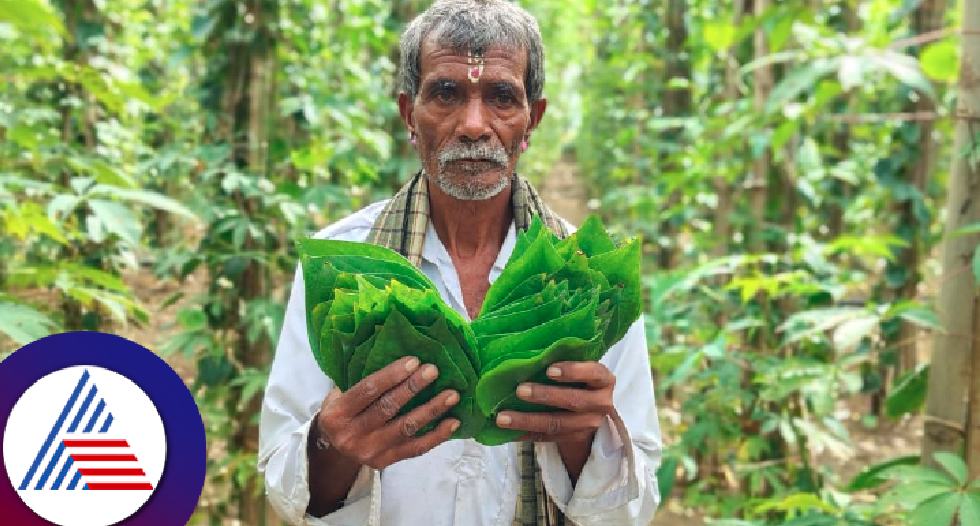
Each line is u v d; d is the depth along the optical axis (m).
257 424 2.34
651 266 4.14
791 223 2.81
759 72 2.44
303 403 1.06
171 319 4.42
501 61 1.01
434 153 1.04
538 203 1.20
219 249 2.26
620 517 1.02
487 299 0.86
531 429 0.81
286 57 2.46
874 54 1.51
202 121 2.44
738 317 2.56
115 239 2.23
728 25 1.96
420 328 0.76
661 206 4.32
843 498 1.92
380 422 0.78
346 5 2.89
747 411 2.40
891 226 3.40
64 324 2.24
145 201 1.45
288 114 2.47
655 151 4.28
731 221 2.75
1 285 1.67
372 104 2.97
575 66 11.79
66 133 2.45
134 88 1.62
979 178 1.39
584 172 10.92
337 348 0.79
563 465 1.03
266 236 2.32
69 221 2.08
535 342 0.78
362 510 1.03
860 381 1.69
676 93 4.47
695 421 2.73
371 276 0.83
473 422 0.82
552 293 0.79
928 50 1.54
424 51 1.04
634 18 5.05
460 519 1.07
